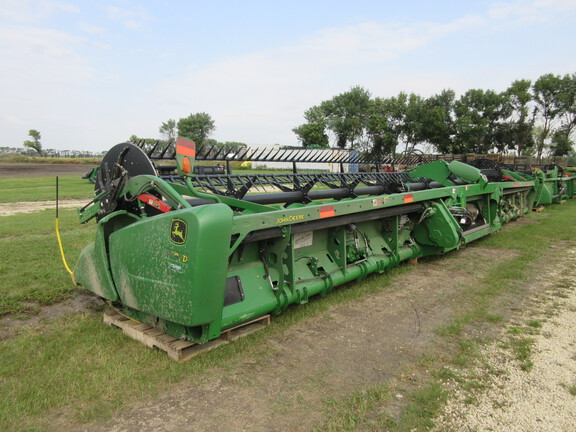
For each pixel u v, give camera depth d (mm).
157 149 4844
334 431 2400
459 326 3900
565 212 11727
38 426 2441
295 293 4031
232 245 3418
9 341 3576
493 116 41312
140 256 3240
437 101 41531
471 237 7117
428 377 3014
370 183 7383
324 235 4742
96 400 2703
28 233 8531
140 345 3461
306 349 3477
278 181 5949
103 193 3863
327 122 46656
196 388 2875
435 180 8047
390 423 2473
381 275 5586
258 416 2557
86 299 4676
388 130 43281
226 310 3467
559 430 2398
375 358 3318
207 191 5070
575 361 3217
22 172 36781
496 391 2818
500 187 8320
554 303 4520
